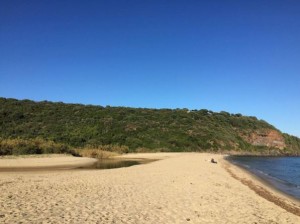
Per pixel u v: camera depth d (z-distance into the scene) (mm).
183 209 13156
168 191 17281
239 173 33656
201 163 41250
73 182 19172
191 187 19156
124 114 94500
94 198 14258
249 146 111688
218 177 26078
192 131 95875
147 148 76250
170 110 110438
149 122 93000
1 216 10117
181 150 81438
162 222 10930
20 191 15062
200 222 11367
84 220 10391
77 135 73000
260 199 17391
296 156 117562
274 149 121500
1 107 83375
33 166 33719
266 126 130250
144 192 16578
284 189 24406
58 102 97125
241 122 123125
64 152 48000
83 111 90438
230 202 15445
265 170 44281
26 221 9758
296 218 13453
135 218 11164
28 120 77688
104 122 84625
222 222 11586
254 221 12141
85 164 38188
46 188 16422
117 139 76812
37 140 49000
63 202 12977
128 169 29609
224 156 75125
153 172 26969
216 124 111750
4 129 68938
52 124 77500
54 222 9891
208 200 15453
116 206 12852
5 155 40469
